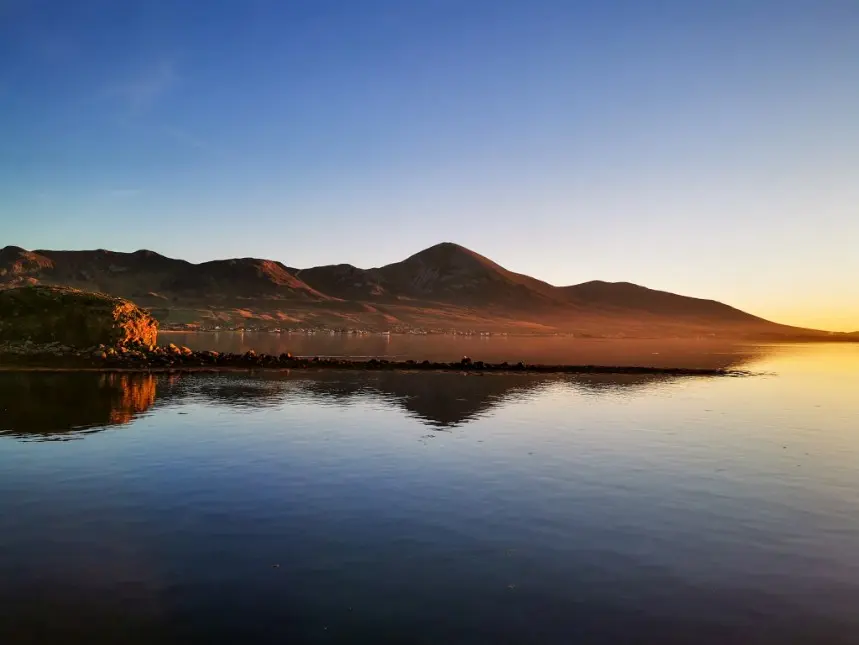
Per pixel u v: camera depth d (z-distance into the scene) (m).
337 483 22.23
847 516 19.47
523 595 13.69
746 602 13.58
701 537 17.44
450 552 16.03
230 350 103.25
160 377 55.97
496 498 20.72
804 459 27.45
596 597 13.68
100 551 15.81
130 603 13.06
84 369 59.22
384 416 37.09
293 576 14.46
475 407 41.78
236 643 11.59
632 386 58.50
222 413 37.25
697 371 75.62
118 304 75.25
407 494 20.98
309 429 32.53
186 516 18.52
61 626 12.10
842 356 136.75
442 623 12.41
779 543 17.09
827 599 13.80
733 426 36.19
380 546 16.36
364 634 11.95
